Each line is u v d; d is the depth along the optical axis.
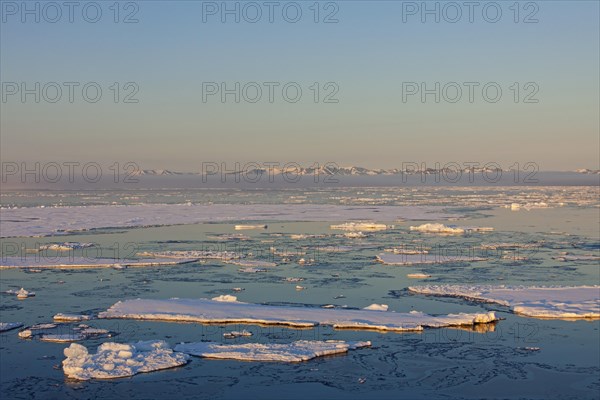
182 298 49.66
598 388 32.53
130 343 38.09
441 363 35.66
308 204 164.75
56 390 32.06
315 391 32.16
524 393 31.97
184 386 32.59
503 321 43.38
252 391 32.09
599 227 101.88
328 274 60.00
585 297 49.16
